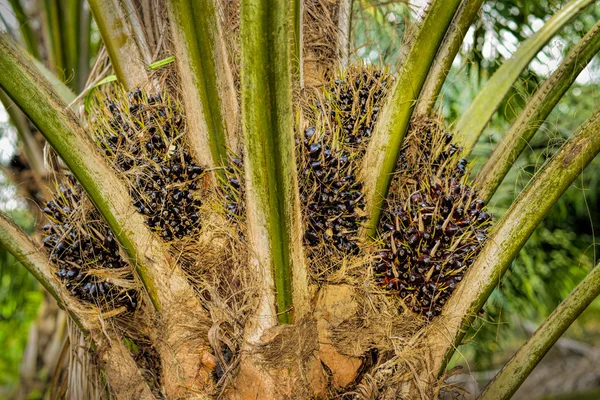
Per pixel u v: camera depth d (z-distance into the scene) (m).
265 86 1.00
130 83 1.46
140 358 1.44
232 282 1.28
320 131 1.30
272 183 1.08
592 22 2.09
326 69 1.61
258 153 1.07
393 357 1.29
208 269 1.31
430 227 1.27
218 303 1.27
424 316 1.30
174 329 1.27
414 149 1.44
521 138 1.52
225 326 1.26
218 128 1.33
